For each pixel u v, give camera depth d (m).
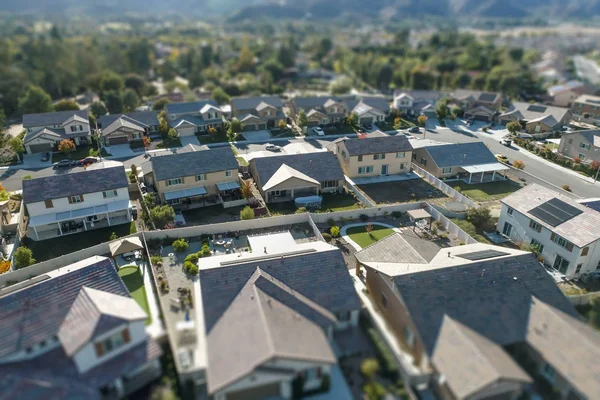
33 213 53.00
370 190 67.88
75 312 32.69
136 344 31.91
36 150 85.06
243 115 105.50
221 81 158.38
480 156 74.44
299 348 29.64
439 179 71.62
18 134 96.19
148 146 89.12
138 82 141.25
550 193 51.75
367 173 73.00
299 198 61.28
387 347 34.03
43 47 148.75
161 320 37.41
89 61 149.75
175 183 60.75
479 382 27.39
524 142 90.50
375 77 160.50
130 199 62.91
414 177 73.25
